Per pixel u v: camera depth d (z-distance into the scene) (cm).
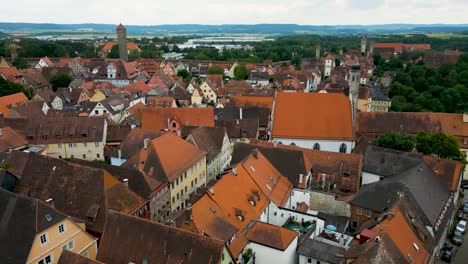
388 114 10094
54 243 4412
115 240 4147
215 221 4625
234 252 4525
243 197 5422
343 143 8375
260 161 6406
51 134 9012
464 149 9450
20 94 12875
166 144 6775
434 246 5047
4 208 4378
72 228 4644
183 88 17462
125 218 4188
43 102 12150
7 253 4147
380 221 4897
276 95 8775
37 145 8825
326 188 6856
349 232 6044
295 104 8638
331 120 8456
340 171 6931
